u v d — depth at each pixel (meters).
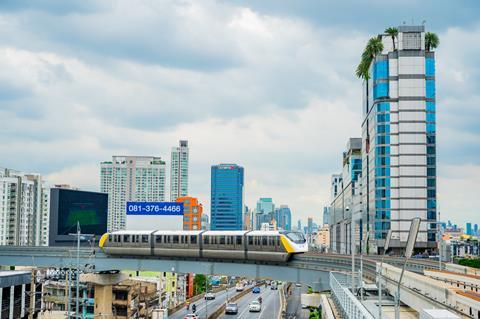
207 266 77.44
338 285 36.00
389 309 33.72
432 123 115.38
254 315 106.50
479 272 43.88
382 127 116.06
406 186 114.19
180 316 103.19
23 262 90.44
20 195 184.75
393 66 116.62
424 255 104.81
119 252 84.12
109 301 92.00
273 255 69.12
